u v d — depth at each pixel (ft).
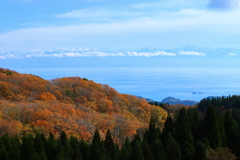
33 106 172.76
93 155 110.01
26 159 98.58
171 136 124.06
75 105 215.31
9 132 128.36
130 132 168.76
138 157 109.09
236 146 138.62
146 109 259.80
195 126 142.41
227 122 145.38
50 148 109.09
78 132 148.66
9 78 239.71
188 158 125.08
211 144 132.77
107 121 172.24
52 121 151.74
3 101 182.70
